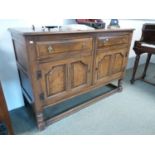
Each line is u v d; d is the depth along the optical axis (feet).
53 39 3.57
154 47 6.14
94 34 4.36
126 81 8.00
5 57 4.55
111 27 5.45
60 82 4.23
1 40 4.33
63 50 3.85
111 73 5.78
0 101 3.19
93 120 4.91
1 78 4.68
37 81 3.73
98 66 5.06
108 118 5.01
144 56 10.76
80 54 4.29
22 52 3.80
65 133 4.34
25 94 4.91
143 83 7.80
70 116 5.08
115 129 4.54
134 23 8.39
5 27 4.31
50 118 4.76
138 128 4.59
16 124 4.67
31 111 5.29
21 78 4.91
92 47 4.50
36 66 3.55
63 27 4.44
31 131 4.40
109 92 6.38
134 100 6.12
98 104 5.78
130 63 10.06
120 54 5.68
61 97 4.46
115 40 5.12
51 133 4.33
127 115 5.18
